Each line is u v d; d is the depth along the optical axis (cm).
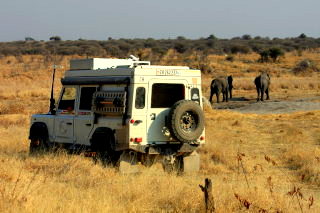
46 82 8275
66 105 2088
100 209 1239
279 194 1462
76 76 2047
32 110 4591
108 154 1866
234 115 4053
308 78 9312
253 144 2672
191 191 1407
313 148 2444
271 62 13512
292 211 1308
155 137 1825
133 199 1392
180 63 12288
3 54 18325
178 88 1869
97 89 1931
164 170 1856
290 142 2717
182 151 1855
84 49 18038
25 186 1420
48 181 1589
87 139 1969
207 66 10919
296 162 2134
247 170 1995
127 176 1738
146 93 1808
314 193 1645
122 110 1794
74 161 1852
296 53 17250
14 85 7806
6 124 3453
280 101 5503
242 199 1293
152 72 1816
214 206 1264
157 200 1390
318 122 3522
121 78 1819
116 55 17138
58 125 2105
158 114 1827
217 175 1898
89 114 1964
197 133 1825
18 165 1805
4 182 1484
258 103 5047
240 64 12494
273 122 3566
